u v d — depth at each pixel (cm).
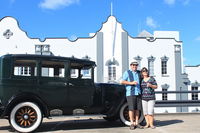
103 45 3631
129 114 902
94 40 3634
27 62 836
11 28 3588
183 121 1079
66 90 860
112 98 930
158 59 3697
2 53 3566
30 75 834
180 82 3694
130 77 898
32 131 816
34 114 823
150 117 904
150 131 847
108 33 3644
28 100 825
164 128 903
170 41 3725
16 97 806
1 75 812
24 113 815
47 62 854
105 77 3588
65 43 3609
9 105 798
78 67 884
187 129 882
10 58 822
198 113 1331
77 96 874
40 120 823
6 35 3581
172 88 3688
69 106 868
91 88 890
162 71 3703
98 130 866
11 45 3575
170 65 3709
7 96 807
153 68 3681
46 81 843
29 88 826
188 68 3841
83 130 867
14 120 808
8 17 3594
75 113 883
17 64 827
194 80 3819
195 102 1398
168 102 1373
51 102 847
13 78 816
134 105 895
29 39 3584
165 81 3681
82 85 880
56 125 977
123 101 937
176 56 3716
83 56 3609
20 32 3591
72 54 3609
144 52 3678
